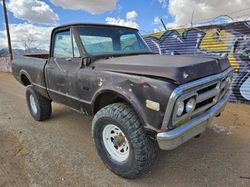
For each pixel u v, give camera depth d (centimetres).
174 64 227
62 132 408
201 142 356
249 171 279
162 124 208
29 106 485
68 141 370
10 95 759
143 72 231
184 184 257
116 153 270
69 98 331
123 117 238
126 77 236
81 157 317
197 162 301
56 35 354
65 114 507
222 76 258
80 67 302
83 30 322
